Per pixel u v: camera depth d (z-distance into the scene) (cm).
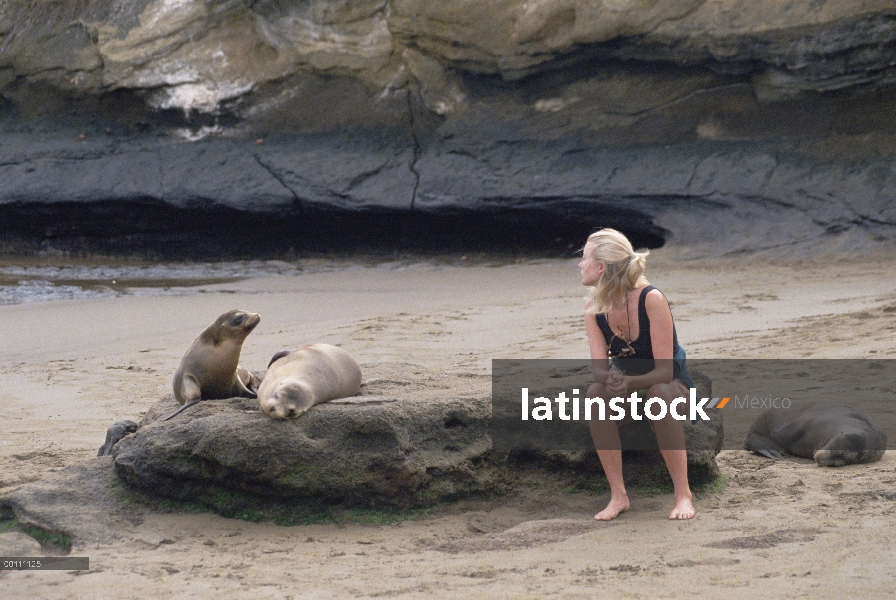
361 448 1537
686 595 1086
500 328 4138
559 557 1290
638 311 1520
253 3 8394
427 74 8131
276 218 8469
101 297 6247
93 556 1335
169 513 1550
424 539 1439
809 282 5247
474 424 1648
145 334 4528
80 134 8869
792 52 6600
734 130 7300
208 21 8525
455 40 7738
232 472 1516
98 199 8462
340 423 1538
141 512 1547
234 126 8712
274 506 1531
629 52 7288
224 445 1506
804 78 6712
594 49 7381
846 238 6306
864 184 6531
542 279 6306
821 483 1673
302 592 1152
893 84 6538
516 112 7981
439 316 4584
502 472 1650
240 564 1300
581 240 8181
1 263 8394
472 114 8112
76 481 1588
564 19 7344
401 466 1538
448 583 1175
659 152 7444
